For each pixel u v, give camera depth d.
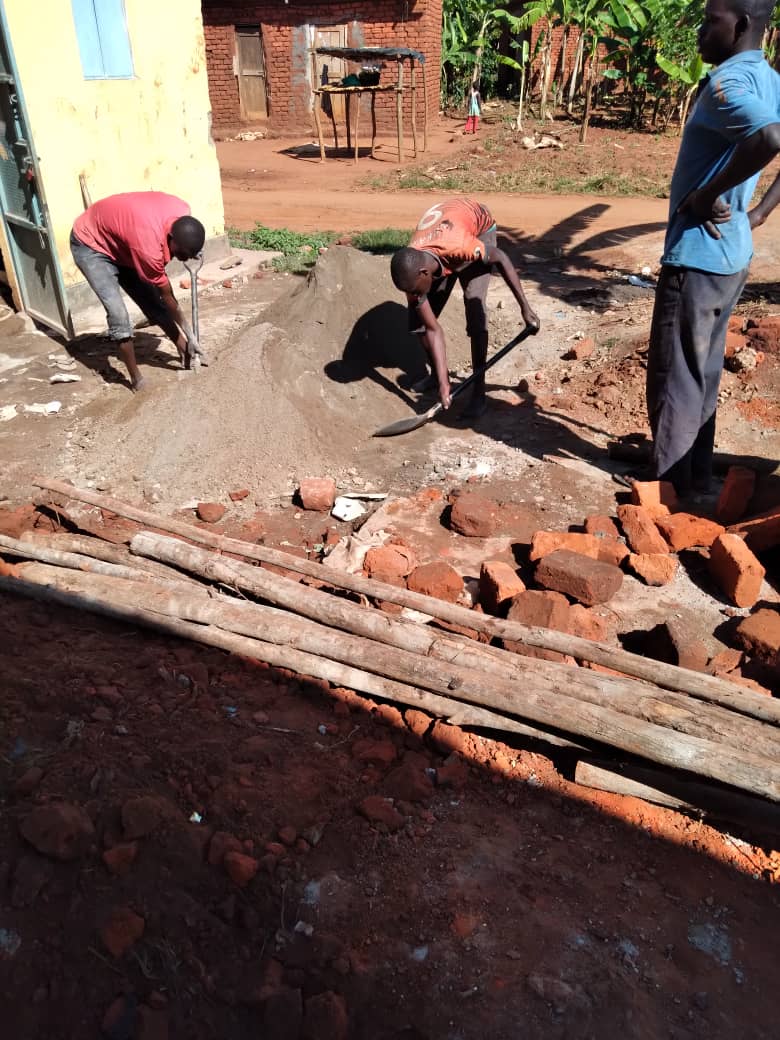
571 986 2.12
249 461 4.76
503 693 2.81
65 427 5.29
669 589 3.84
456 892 2.37
